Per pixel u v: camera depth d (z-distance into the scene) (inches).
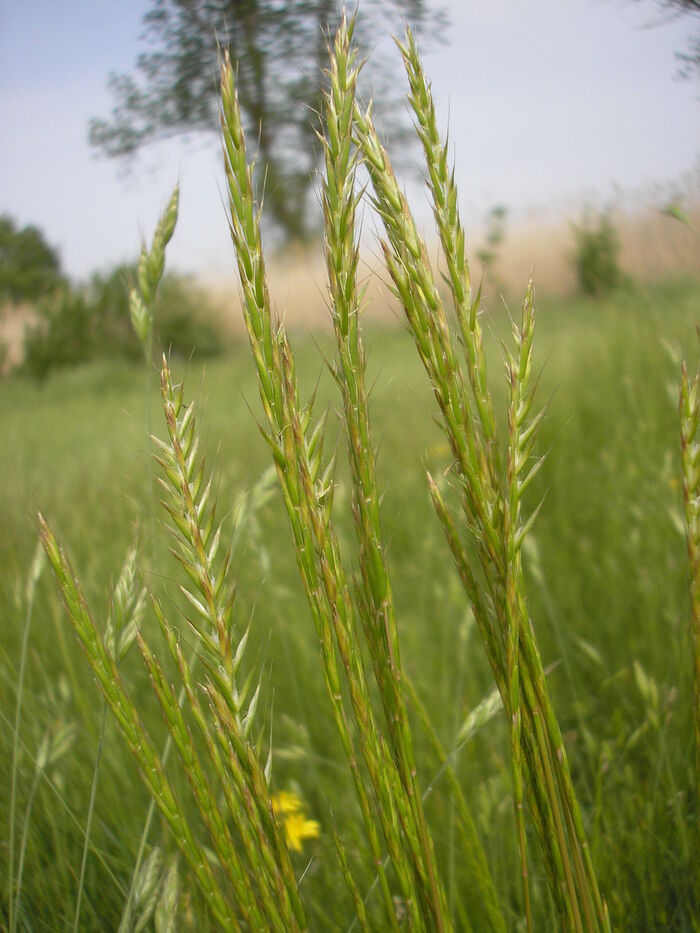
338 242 7.5
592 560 30.5
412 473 37.7
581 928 8.8
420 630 26.1
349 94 7.3
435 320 7.8
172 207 16.3
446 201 7.7
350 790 19.7
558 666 25.0
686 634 21.2
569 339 61.6
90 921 15.4
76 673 22.8
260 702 22.2
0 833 16.5
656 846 16.4
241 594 26.8
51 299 158.7
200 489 8.0
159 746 19.2
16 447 66.6
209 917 14.1
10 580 28.9
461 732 12.6
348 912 15.6
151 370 15.5
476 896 15.4
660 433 35.1
